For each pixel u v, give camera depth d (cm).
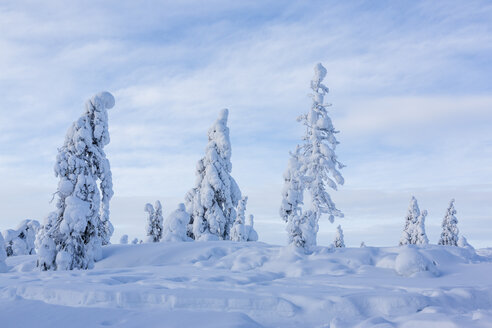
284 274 1622
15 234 3127
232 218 3444
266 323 819
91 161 2308
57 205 2209
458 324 657
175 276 1330
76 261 2109
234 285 1109
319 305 871
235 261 1839
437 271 1424
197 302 895
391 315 843
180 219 2977
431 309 821
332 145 3247
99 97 2403
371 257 1725
